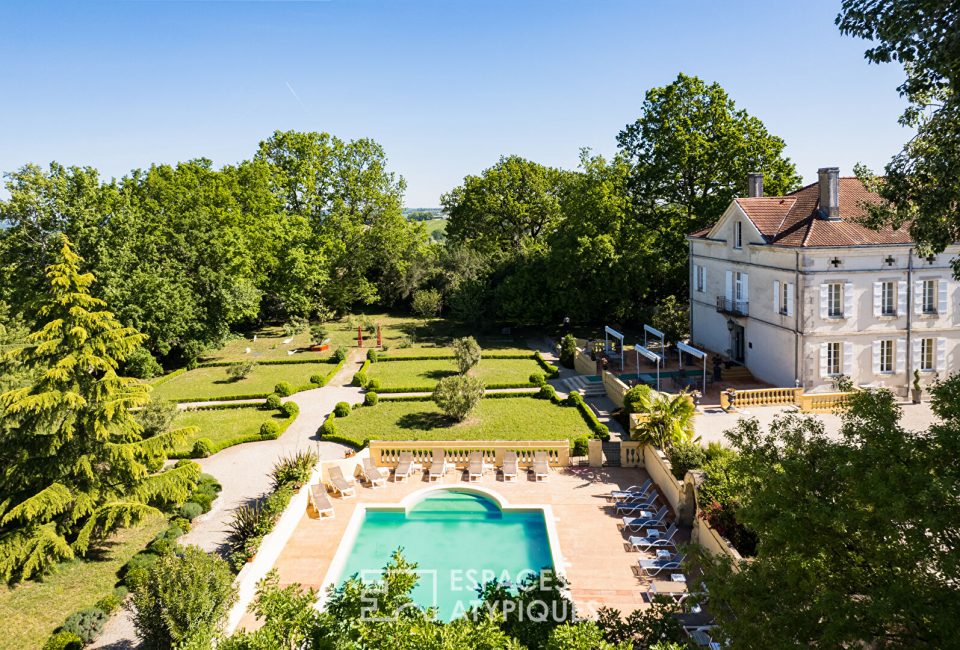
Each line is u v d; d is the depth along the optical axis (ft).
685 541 74.13
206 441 108.37
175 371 169.99
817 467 37.76
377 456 102.32
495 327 223.10
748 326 135.54
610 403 130.31
